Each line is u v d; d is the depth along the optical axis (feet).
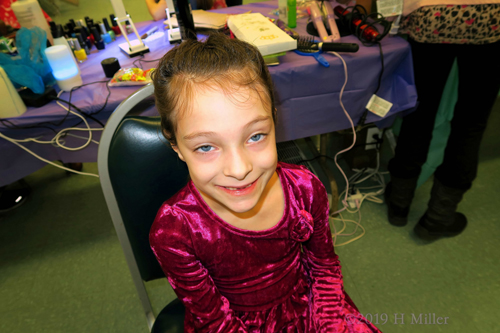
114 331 4.16
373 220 5.19
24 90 3.76
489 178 5.59
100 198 6.00
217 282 2.21
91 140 3.95
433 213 4.62
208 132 1.47
